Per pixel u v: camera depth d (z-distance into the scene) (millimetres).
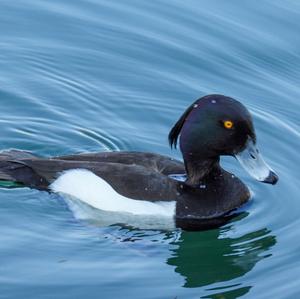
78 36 16172
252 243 11836
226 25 16734
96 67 15531
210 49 16188
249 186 13055
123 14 16875
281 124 14609
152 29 16547
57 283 10586
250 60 16078
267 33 16641
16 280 10586
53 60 15492
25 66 15258
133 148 13633
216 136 11828
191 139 11961
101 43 16094
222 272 11281
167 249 11523
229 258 11594
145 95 14945
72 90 14844
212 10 17156
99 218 11766
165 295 10617
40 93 14633
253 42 16422
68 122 14055
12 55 15430
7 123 13773
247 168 11797
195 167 12055
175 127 12203
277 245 11805
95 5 17047
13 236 11359
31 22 16375
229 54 16141
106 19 16672
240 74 15766
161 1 17312
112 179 11750
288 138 14266
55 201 11867
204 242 11805
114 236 11578
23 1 16844
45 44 15859
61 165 12023
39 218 11703
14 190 12016
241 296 10758
